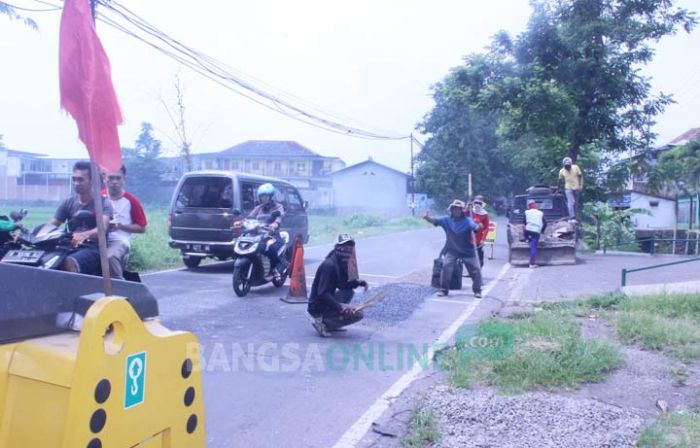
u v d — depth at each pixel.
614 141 19.11
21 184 38.16
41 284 2.20
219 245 12.41
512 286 11.13
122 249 6.15
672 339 6.64
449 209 10.04
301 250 9.46
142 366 2.21
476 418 4.52
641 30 17.72
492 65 19.20
